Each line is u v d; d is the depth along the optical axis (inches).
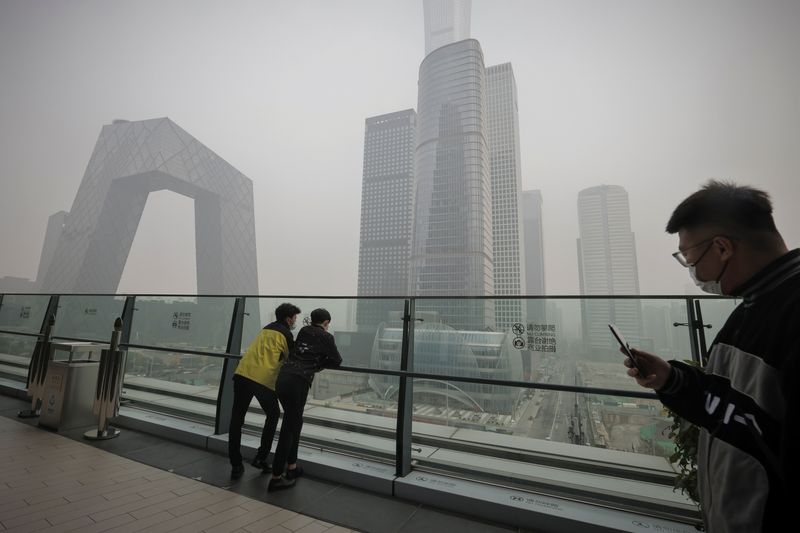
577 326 130.8
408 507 121.2
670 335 121.8
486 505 115.0
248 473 144.6
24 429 186.1
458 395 147.4
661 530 101.0
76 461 149.7
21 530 99.4
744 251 42.1
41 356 213.3
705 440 43.3
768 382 34.7
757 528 32.8
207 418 195.3
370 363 161.0
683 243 48.4
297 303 186.5
